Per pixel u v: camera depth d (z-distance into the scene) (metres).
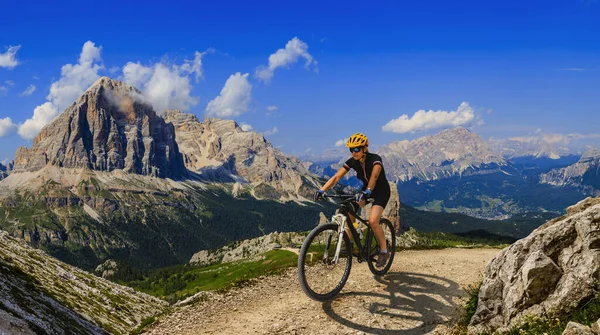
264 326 11.34
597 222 8.38
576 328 6.59
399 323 10.66
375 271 13.11
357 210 11.16
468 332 9.74
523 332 7.99
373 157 10.93
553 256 9.02
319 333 10.41
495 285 9.93
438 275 14.54
